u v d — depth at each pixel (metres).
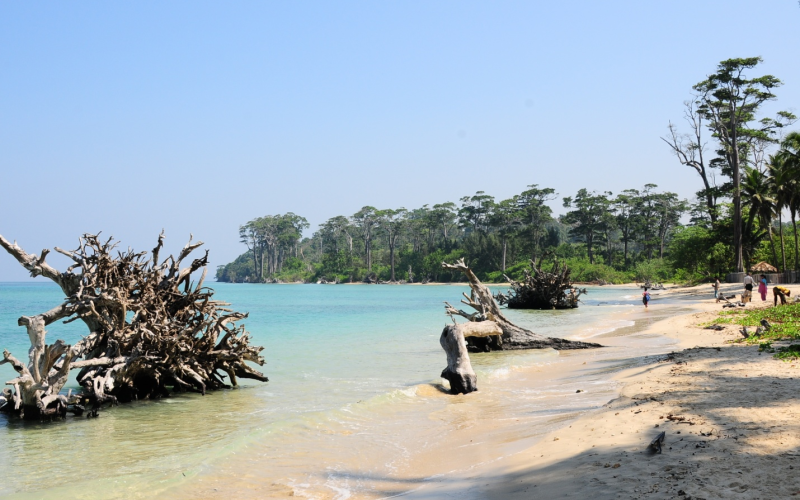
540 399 13.02
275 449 9.60
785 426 7.62
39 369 12.37
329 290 127.25
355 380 16.86
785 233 86.62
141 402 13.98
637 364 16.23
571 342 23.05
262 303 70.12
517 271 137.50
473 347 23.31
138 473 8.45
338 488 7.71
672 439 7.66
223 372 18.66
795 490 5.44
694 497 5.50
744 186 68.88
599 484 6.32
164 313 15.19
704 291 61.88
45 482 8.17
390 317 45.56
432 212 169.25
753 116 75.12
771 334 19.09
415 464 8.66
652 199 138.75
